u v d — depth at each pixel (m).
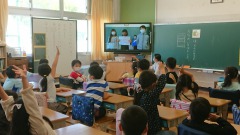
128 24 8.05
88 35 8.38
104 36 8.28
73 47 7.65
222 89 3.92
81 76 4.75
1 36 6.29
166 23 7.59
